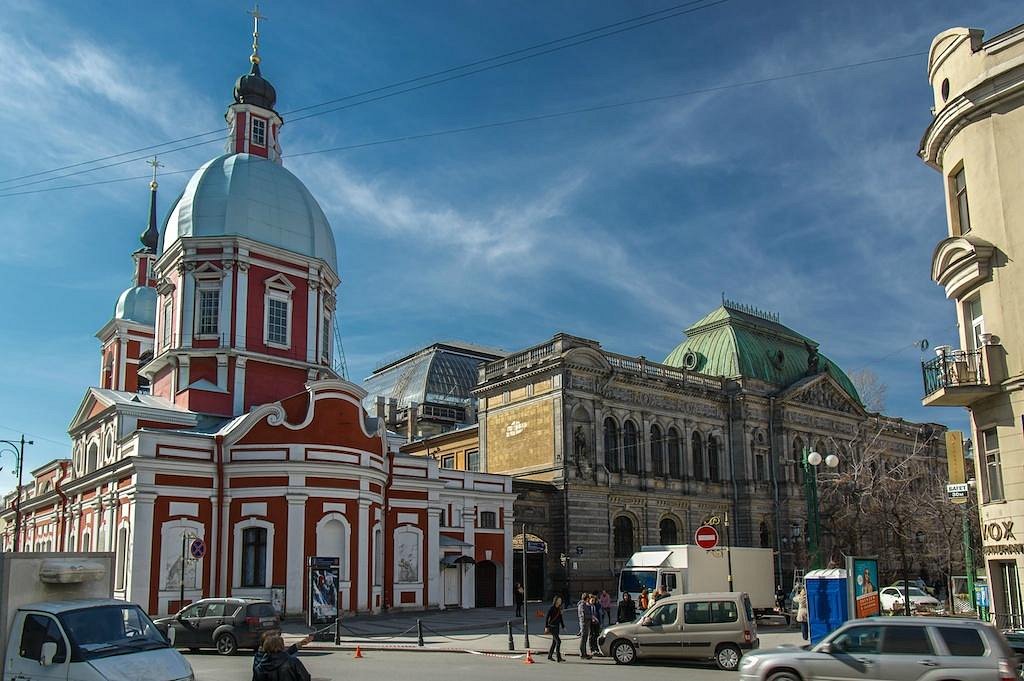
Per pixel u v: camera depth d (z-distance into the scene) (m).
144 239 80.25
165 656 17.80
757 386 83.31
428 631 42.09
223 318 54.09
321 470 47.03
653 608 30.27
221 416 52.88
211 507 46.81
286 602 45.03
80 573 19.48
